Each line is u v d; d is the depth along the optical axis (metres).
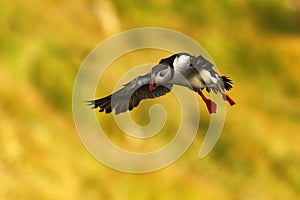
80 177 14.71
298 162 20.38
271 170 19.67
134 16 23.59
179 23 25.48
